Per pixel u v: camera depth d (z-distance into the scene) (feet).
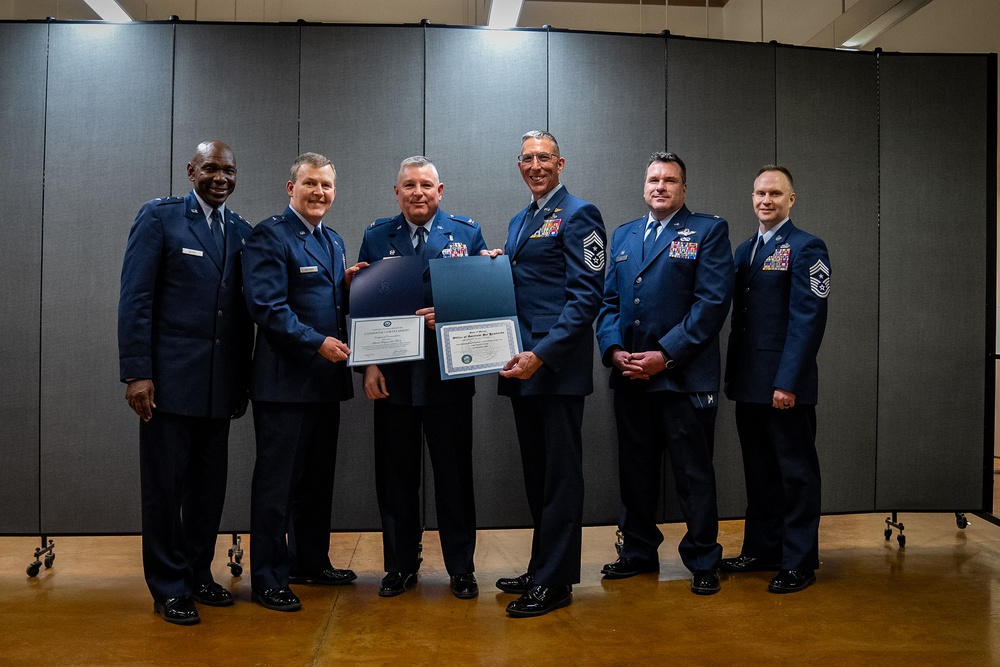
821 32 18.92
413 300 9.50
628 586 10.23
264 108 11.64
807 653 7.77
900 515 15.11
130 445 11.49
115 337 11.48
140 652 7.80
